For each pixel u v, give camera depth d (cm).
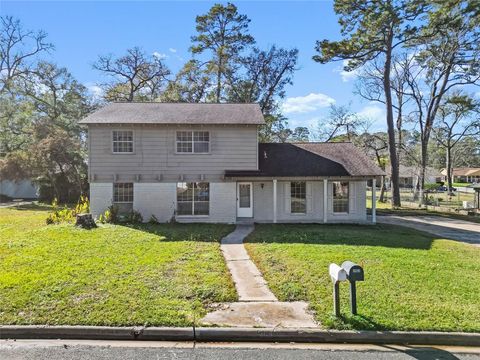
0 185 3316
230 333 512
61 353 464
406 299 626
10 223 1617
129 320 530
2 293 623
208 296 640
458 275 791
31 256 893
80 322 525
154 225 1564
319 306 594
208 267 824
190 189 1761
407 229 1633
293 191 1833
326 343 505
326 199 1752
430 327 520
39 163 2648
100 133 1706
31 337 508
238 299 637
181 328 515
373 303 605
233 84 3416
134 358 453
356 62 2762
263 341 510
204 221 1752
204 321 538
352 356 464
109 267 798
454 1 2411
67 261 848
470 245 1245
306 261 891
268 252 1007
